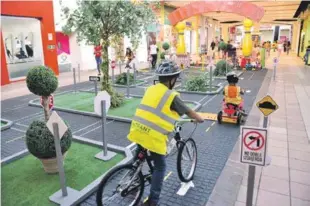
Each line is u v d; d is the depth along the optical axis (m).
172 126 2.83
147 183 3.40
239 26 45.47
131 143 5.05
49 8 14.03
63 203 3.16
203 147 4.86
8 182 3.71
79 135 5.56
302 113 6.89
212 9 13.96
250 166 2.52
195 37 27.16
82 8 6.62
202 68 15.47
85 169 4.03
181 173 3.49
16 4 12.30
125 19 7.02
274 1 18.84
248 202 2.61
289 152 4.62
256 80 11.94
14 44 12.71
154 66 16.77
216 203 3.24
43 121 3.86
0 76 11.77
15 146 5.14
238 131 5.65
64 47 16.89
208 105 7.75
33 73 4.20
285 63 19.52
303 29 24.22
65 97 9.04
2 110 7.73
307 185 3.61
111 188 3.10
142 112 2.82
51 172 3.91
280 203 3.23
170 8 21.77
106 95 4.23
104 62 7.49
